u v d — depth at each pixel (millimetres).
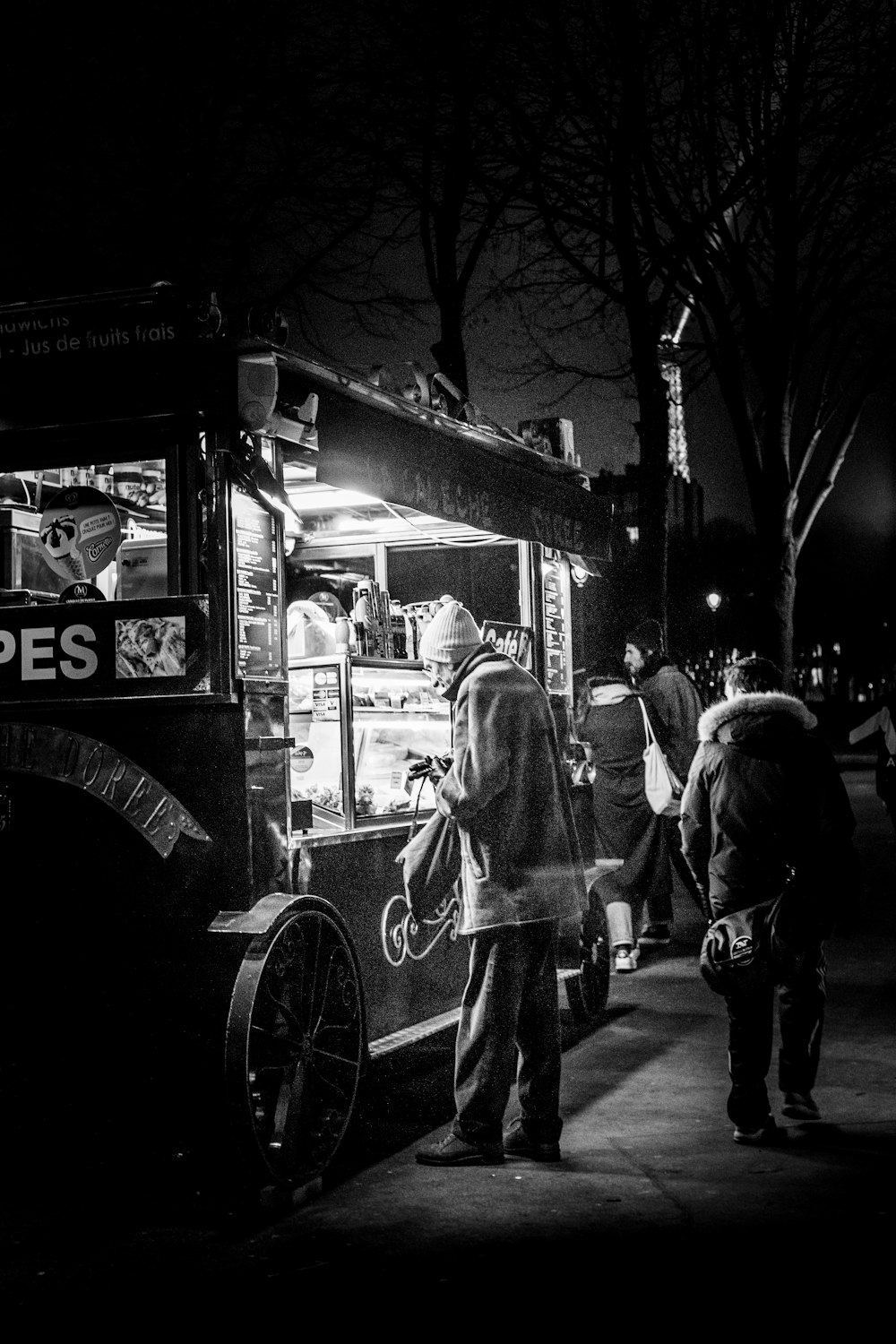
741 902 4805
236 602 4426
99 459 4543
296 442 4629
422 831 4941
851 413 16094
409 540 7613
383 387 5465
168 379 4414
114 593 5156
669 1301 3525
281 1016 4492
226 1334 3396
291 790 5164
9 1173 4738
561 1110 5438
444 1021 5754
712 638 58312
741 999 4809
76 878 4539
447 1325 3412
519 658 7223
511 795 4703
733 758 4844
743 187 14164
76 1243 4074
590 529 7523
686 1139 5000
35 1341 3387
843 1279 3645
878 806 22016
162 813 4434
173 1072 4461
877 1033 6664
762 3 13391
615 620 13523
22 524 5070
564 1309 3490
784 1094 5113
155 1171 4742
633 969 8469
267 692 4547
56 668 4566
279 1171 4305
